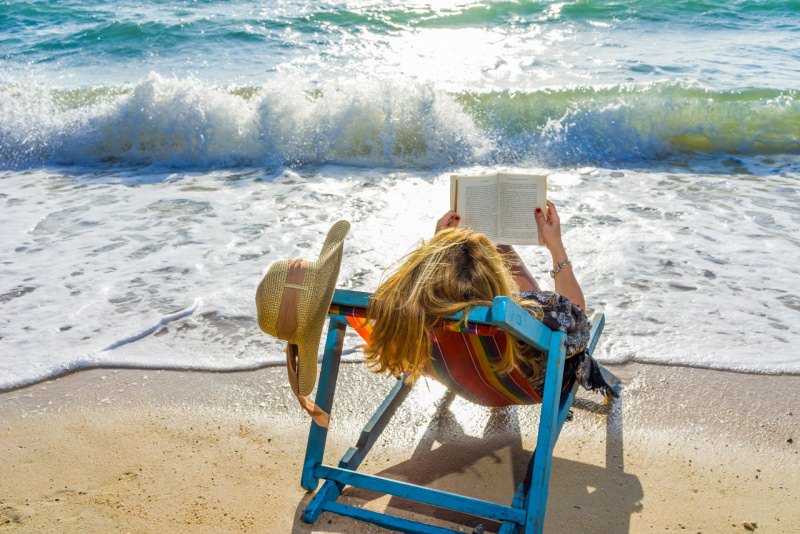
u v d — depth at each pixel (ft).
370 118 28.53
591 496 9.73
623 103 29.60
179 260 18.06
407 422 11.62
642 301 15.55
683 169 26.48
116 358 13.55
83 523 9.25
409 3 50.88
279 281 7.93
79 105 32.55
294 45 43.04
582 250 18.37
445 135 28.60
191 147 28.81
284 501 9.67
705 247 18.43
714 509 9.49
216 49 42.57
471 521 9.29
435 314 7.69
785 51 39.58
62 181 26.03
